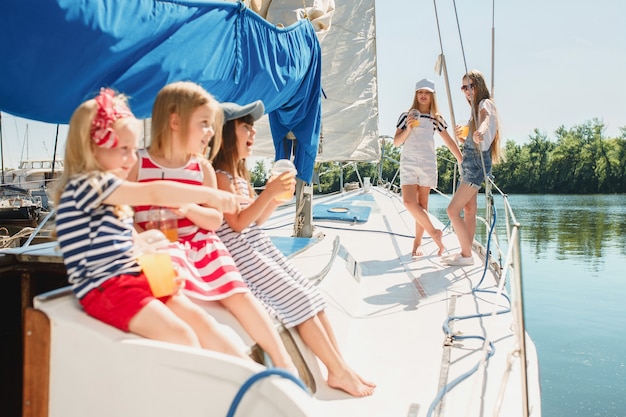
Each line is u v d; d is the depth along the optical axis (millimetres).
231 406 1387
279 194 2260
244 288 1941
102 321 1531
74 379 1495
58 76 1577
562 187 59688
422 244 5445
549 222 28641
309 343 2271
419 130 4887
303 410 1329
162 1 1865
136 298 1526
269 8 4055
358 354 2836
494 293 3832
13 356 2287
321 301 2342
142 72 1896
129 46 1765
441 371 2617
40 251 2311
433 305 3590
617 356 6543
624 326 7980
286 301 2250
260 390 1380
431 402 2318
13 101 1584
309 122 3975
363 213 6688
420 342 2984
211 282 1926
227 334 1785
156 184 1671
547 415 4844
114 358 1462
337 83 7969
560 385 5598
